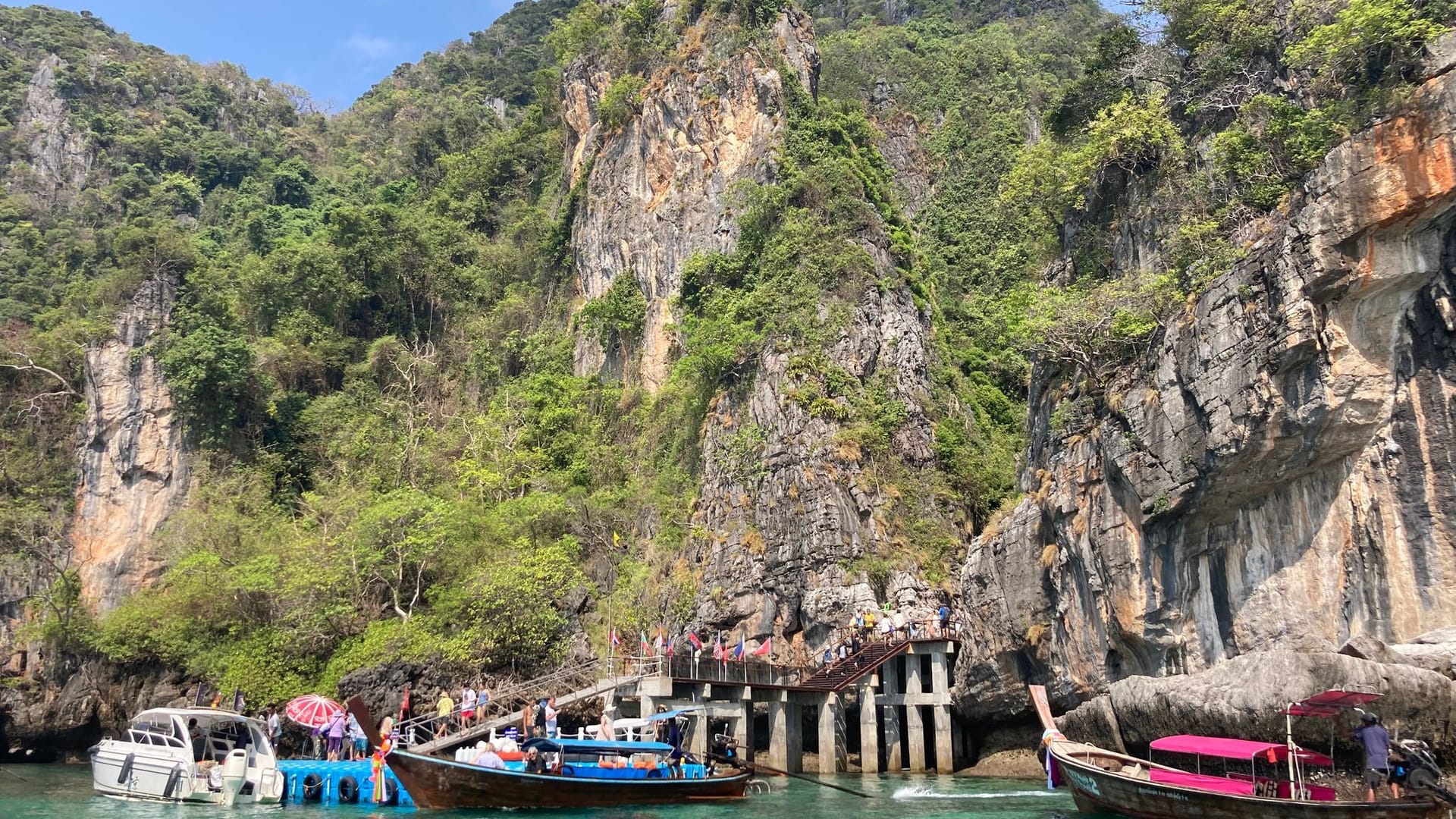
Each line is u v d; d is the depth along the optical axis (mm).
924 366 50156
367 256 66938
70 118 89938
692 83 61719
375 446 55844
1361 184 23828
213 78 109438
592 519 49344
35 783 35125
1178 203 32031
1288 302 24422
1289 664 21547
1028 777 33906
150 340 58469
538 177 76438
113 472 55875
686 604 44469
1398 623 23641
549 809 25234
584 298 63188
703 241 57281
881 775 34812
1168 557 27516
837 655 38812
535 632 40531
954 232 67062
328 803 27547
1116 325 29719
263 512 51969
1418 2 25219
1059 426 32062
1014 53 82500
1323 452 24891
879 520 43250
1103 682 29734
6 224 74062
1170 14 37312
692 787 26922
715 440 48906
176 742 29125
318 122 111375
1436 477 23688
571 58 73438
